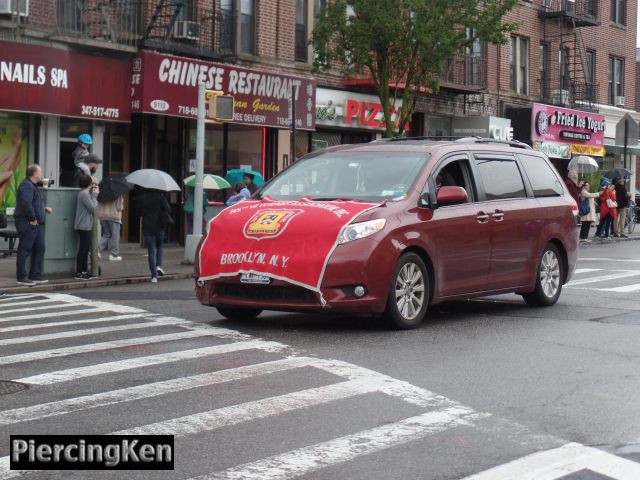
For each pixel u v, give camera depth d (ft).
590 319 36.06
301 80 85.51
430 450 18.22
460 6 81.30
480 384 24.07
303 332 32.04
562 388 23.76
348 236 30.96
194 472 16.75
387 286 31.58
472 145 37.37
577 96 133.59
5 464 17.16
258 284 31.37
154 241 53.06
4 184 65.98
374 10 80.12
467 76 110.01
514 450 18.29
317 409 21.25
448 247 34.19
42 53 64.54
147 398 22.21
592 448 18.45
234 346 29.12
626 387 23.95
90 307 39.75
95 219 52.49
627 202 104.63
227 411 20.98
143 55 71.15
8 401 21.97
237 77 78.95
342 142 95.66
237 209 33.58
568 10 132.05
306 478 16.51
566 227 40.93
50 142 68.23
